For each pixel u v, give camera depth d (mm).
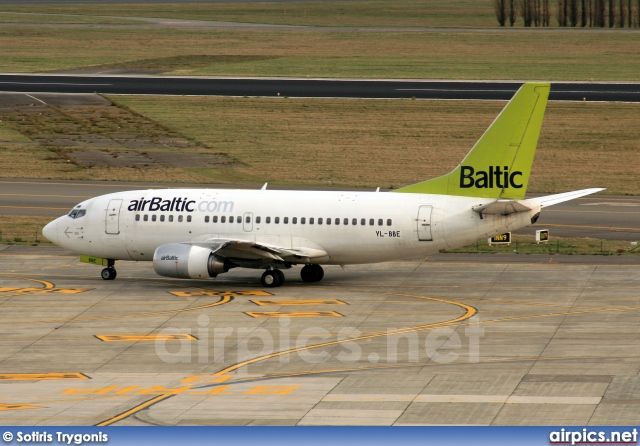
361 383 160500
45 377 165875
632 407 146375
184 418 143125
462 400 150625
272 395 154500
